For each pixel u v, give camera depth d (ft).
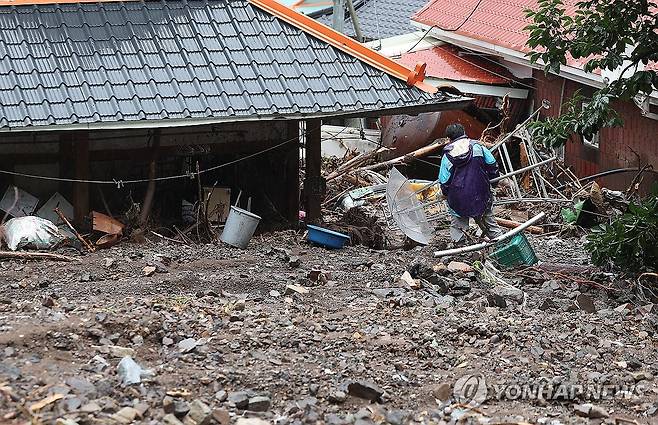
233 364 29.14
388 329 34.32
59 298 37.11
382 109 53.47
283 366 29.35
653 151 69.26
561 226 62.54
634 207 44.55
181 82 52.03
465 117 81.15
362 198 65.82
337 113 52.70
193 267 45.34
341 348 31.86
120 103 50.01
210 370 28.17
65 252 48.26
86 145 51.88
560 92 78.69
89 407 24.07
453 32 85.81
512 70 83.87
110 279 42.37
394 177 52.85
